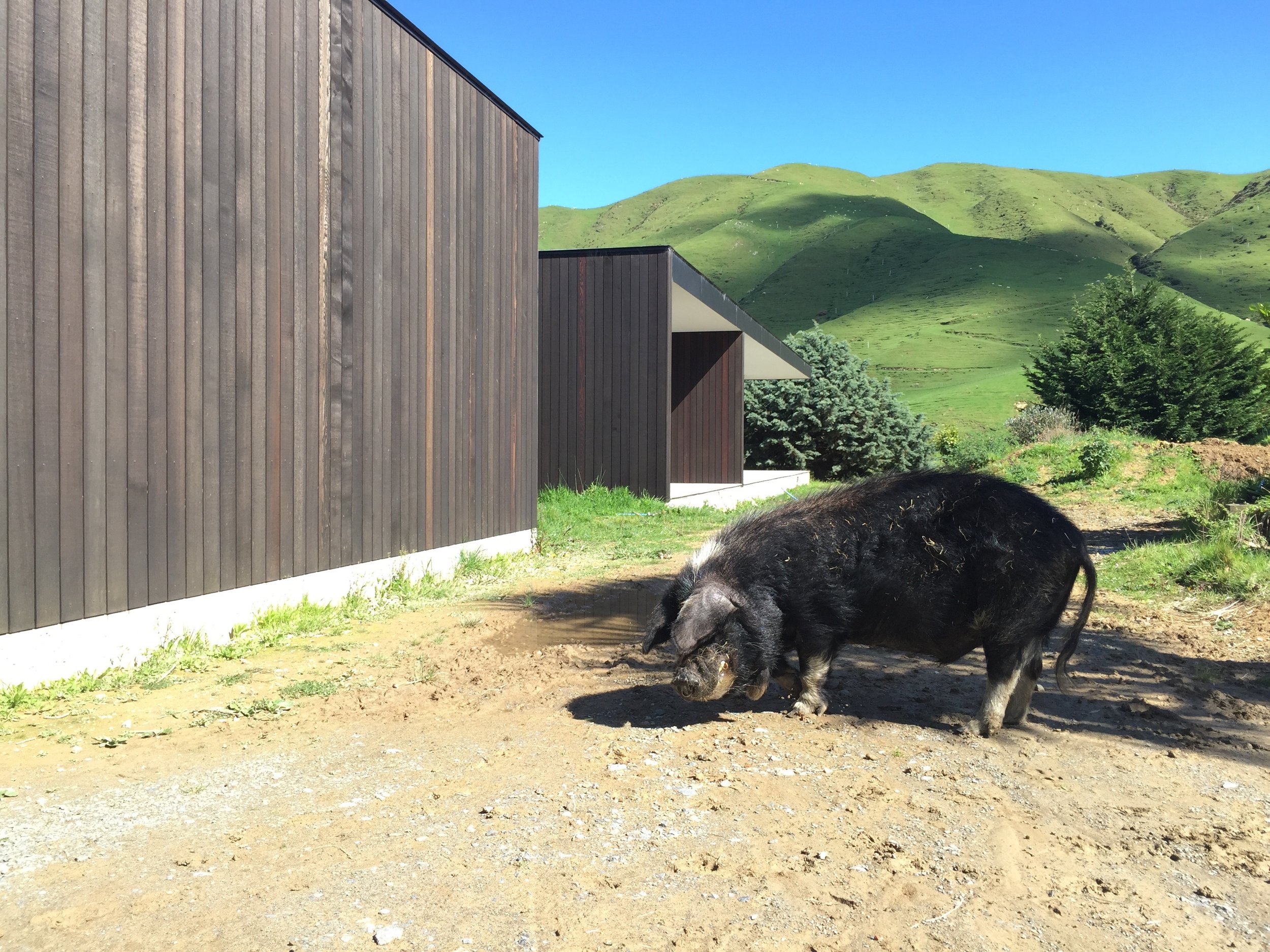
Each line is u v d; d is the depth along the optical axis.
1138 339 31.97
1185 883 3.35
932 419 49.59
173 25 6.39
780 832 3.75
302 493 7.88
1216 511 12.30
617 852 3.54
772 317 124.94
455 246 10.38
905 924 3.02
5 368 5.29
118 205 6.00
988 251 141.50
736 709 5.61
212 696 5.77
